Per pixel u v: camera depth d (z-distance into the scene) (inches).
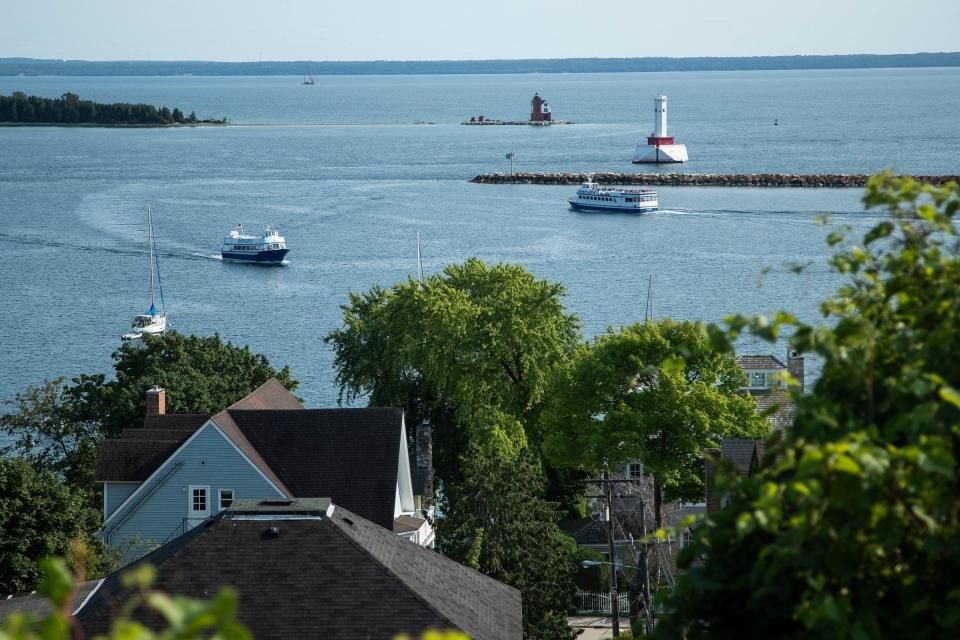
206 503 5457.7
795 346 1245.7
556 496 6988.2
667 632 1315.2
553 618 4877.0
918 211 1320.1
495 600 3531.0
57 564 760.3
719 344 1256.8
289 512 3383.4
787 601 1221.7
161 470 5457.7
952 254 1370.6
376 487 5388.8
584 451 6156.5
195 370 7362.2
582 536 6230.3
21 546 4539.9
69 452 7062.0
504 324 7140.8
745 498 1264.8
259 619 3075.8
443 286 7509.8
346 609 3102.9
